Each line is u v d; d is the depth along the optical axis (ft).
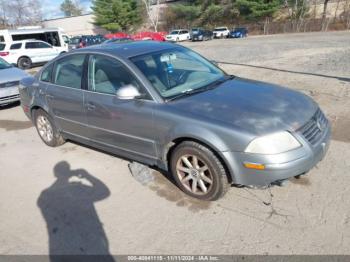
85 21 209.05
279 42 75.82
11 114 24.95
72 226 10.48
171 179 12.58
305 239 8.89
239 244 8.96
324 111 19.03
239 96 11.23
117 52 12.82
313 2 141.28
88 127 13.92
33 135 19.54
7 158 16.38
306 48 55.88
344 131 15.74
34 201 12.15
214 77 13.37
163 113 10.82
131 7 185.16
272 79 29.71
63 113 14.99
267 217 9.89
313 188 11.11
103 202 11.59
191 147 10.40
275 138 9.27
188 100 11.13
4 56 54.85
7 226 10.82
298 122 9.84
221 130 9.62
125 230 10.02
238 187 11.53
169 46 14.26
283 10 148.66
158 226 10.02
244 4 148.25
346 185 11.11
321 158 10.27
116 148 13.23
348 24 119.14
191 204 10.93
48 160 15.57
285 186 11.33
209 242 9.16
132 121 11.78
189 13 171.32
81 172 13.94
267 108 10.34
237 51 60.75
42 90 15.89
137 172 13.01
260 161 9.20
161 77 12.06
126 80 12.09
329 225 9.30
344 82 25.82
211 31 129.90
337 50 49.24
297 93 12.09
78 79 13.93
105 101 12.59
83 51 13.96
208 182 10.57
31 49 57.41
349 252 8.34
